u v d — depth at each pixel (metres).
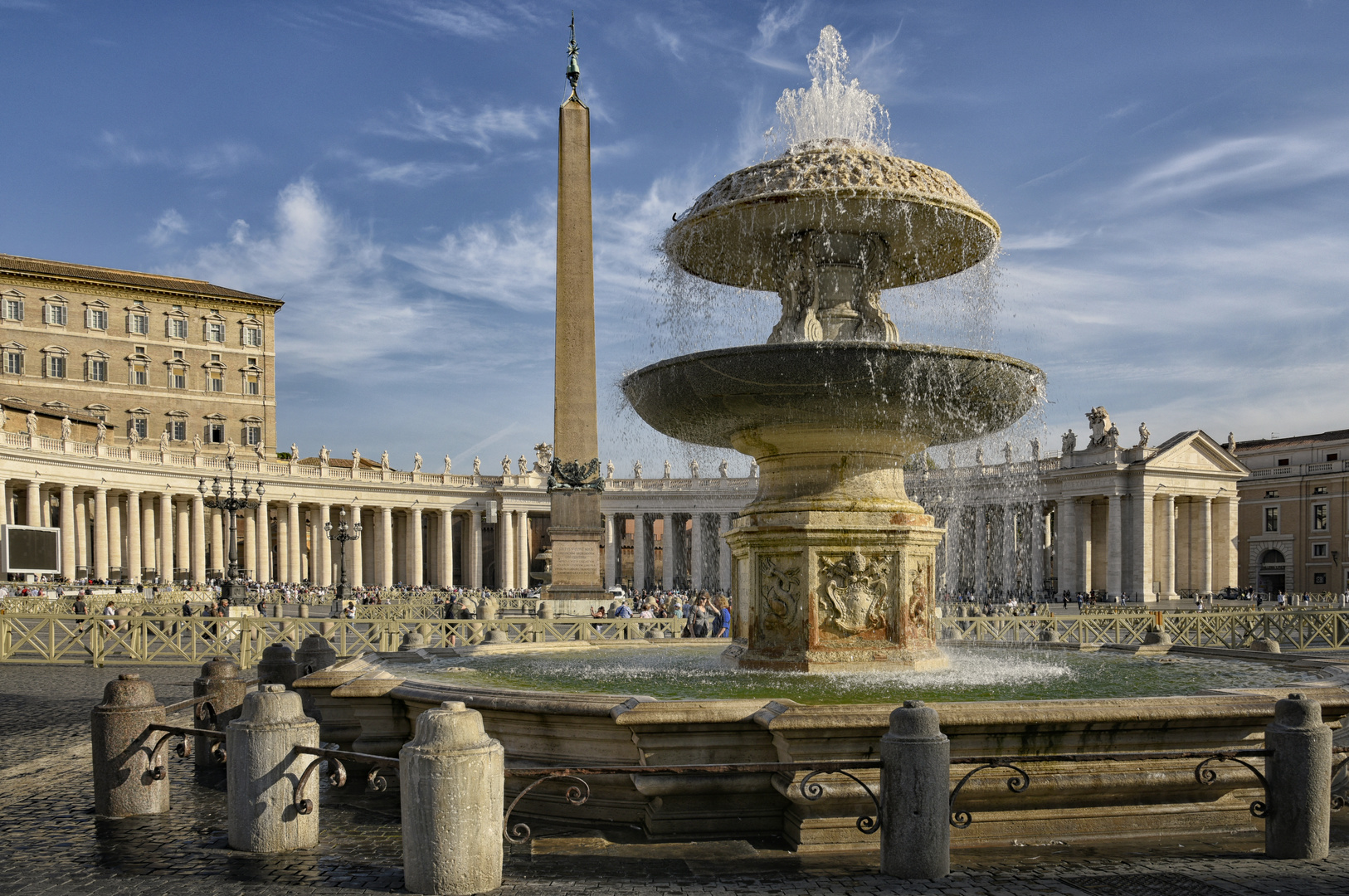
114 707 7.22
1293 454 81.69
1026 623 23.80
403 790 5.36
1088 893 5.26
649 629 22.12
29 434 57.56
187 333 91.06
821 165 8.84
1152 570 72.00
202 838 6.55
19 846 6.37
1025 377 8.78
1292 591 78.56
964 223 9.30
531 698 6.87
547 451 87.31
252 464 73.00
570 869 5.73
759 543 9.23
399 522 97.81
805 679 8.50
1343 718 8.30
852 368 8.10
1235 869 5.70
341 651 20.81
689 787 6.32
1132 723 6.29
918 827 5.49
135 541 65.75
